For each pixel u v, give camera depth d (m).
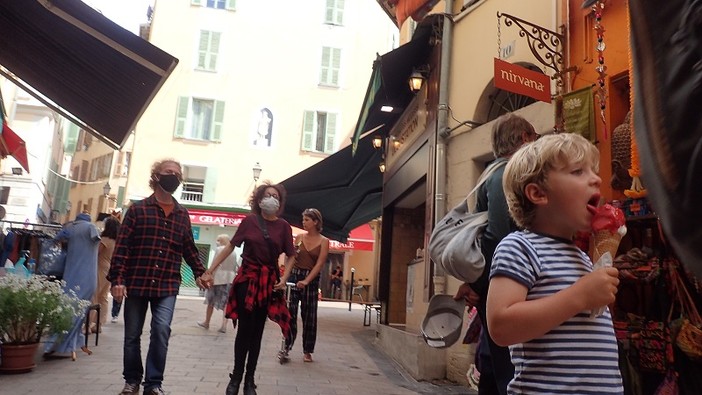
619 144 4.55
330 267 32.03
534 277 1.77
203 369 6.33
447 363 6.91
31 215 25.17
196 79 28.62
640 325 3.51
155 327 4.78
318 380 6.30
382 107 10.98
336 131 29.23
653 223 3.81
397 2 9.26
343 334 11.63
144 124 27.91
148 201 4.98
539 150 1.86
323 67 29.67
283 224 5.38
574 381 1.66
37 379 5.29
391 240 12.01
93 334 8.62
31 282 5.92
